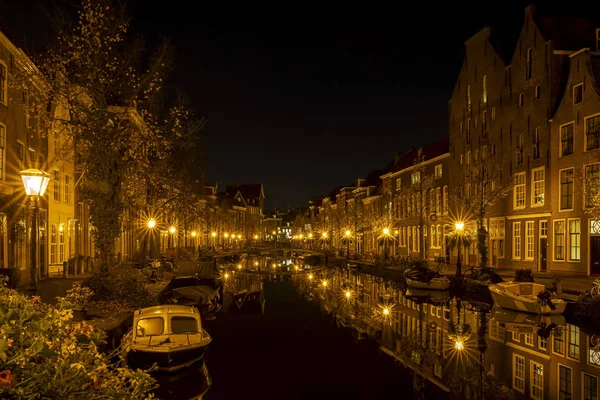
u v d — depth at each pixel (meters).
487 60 36.53
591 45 29.98
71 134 19.56
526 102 31.58
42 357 4.20
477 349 15.48
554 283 23.22
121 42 19.75
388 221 50.66
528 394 11.34
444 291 28.88
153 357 12.05
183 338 12.90
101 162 18.50
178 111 22.84
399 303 25.59
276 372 13.34
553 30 30.47
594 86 25.81
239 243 106.75
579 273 26.22
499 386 11.94
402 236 51.66
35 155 23.88
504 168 33.88
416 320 20.56
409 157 53.91
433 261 43.75
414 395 11.41
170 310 13.56
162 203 32.91
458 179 40.53
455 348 15.63
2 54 20.17
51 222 25.70
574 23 31.12
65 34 18.28
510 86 33.53
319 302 26.33
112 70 18.95
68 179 29.08
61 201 27.53
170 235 53.53
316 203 123.12
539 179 30.22
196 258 50.31
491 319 20.52
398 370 13.39
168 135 22.84
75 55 17.72
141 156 21.23
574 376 12.62
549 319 20.09
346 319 21.03
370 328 19.05
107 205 18.70
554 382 12.16
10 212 20.83
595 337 16.86
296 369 13.56
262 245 125.81
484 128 36.69
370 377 12.87
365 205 66.06
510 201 32.78
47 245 24.84
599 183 22.33
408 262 37.38
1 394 3.37
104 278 18.14
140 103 21.33
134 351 12.13
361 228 61.78
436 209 43.69
